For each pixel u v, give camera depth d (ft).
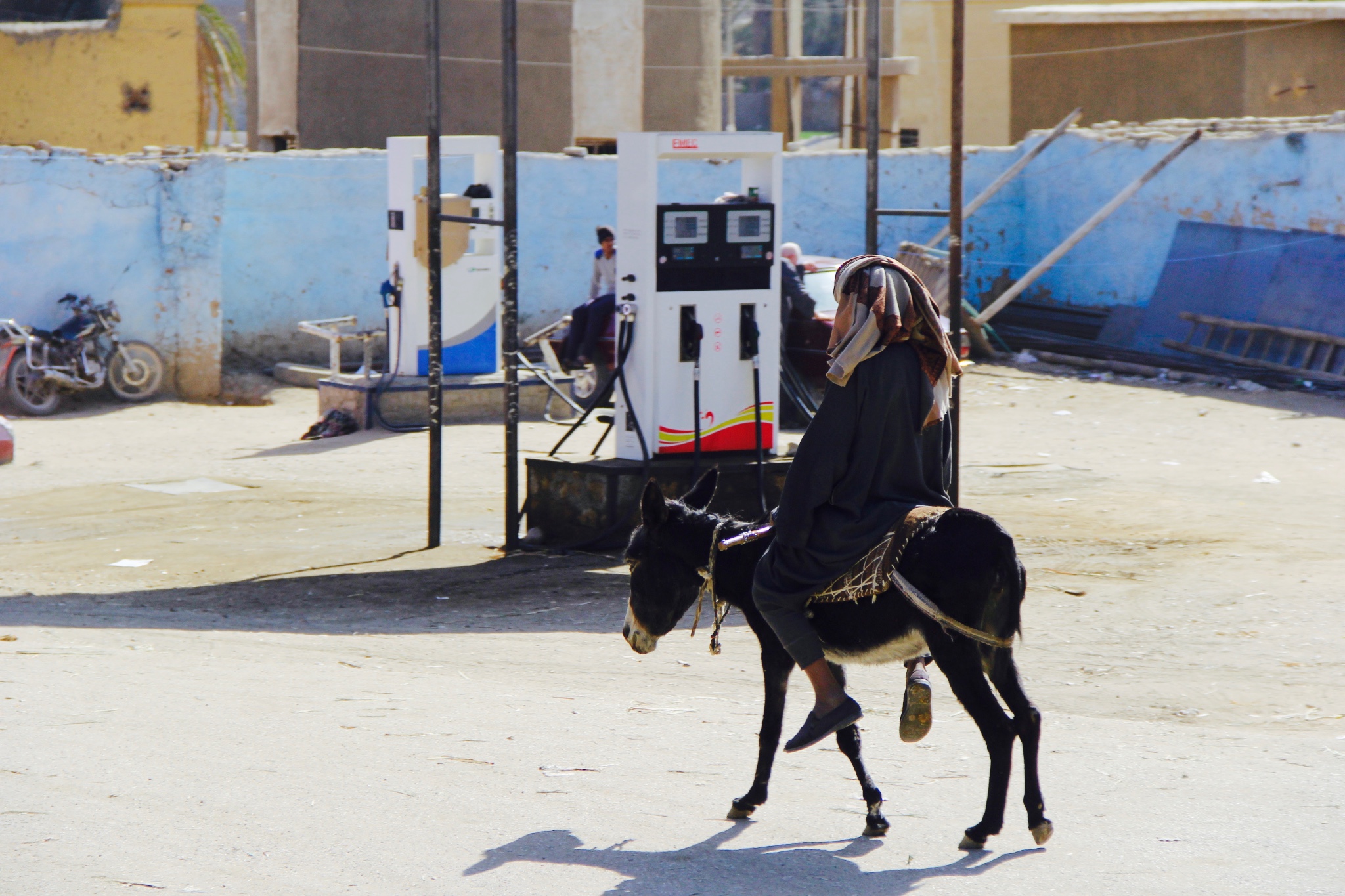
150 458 55.47
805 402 57.26
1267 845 17.22
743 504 38.99
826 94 227.61
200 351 73.00
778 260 38.73
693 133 37.37
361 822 17.88
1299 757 21.53
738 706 25.05
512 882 15.93
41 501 46.68
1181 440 58.13
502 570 37.06
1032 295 90.89
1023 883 16.06
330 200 77.51
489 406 63.67
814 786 20.07
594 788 19.67
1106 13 95.96
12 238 69.56
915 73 106.11
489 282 65.16
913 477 18.02
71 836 16.97
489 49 86.38
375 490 48.75
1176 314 80.28
